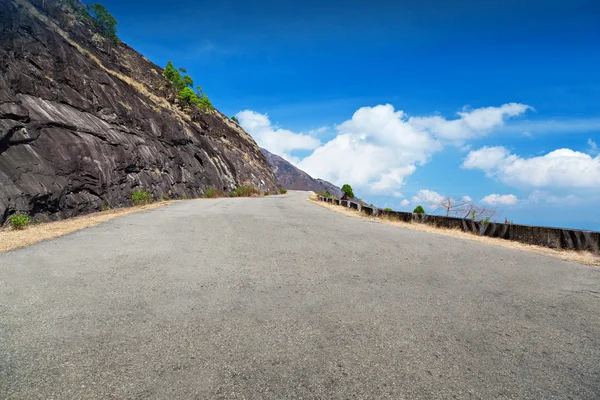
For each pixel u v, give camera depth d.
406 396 2.35
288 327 3.35
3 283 4.36
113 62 42.53
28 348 2.81
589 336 3.40
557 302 4.33
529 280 5.27
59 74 21.98
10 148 13.98
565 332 3.47
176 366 2.62
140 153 25.06
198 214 12.51
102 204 17.92
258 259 5.99
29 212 12.90
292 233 8.78
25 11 23.69
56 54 22.84
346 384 2.46
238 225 9.84
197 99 54.78
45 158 15.44
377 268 5.67
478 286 4.88
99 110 23.97
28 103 16.89
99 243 6.86
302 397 2.31
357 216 14.65
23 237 7.33
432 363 2.79
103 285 4.39
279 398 2.29
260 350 2.90
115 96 27.17
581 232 7.80
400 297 4.32
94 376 2.47
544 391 2.48
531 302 4.30
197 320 3.45
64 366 2.58
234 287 4.49
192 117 51.09
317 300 4.12
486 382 2.56
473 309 4.01
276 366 2.67
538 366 2.82
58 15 37.84
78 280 4.55
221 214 12.73
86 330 3.16
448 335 3.31
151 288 4.34
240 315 3.60
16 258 5.59
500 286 4.92
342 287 4.63
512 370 2.74
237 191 41.19
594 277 5.58
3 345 2.85
